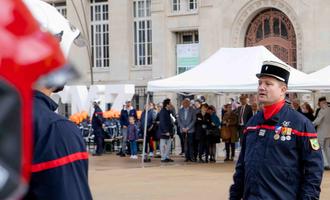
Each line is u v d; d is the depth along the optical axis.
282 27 30.11
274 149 4.71
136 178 15.42
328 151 17.05
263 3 30.12
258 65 17.56
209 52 31.61
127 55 34.62
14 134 1.02
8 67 1.03
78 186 2.43
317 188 4.68
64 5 36.47
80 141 2.50
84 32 35.25
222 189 13.09
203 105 20.12
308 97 26.06
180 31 32.97
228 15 31.11
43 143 2.39
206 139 19.89
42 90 2.51
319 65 28.58
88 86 35.06
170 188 13.40
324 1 28.48
